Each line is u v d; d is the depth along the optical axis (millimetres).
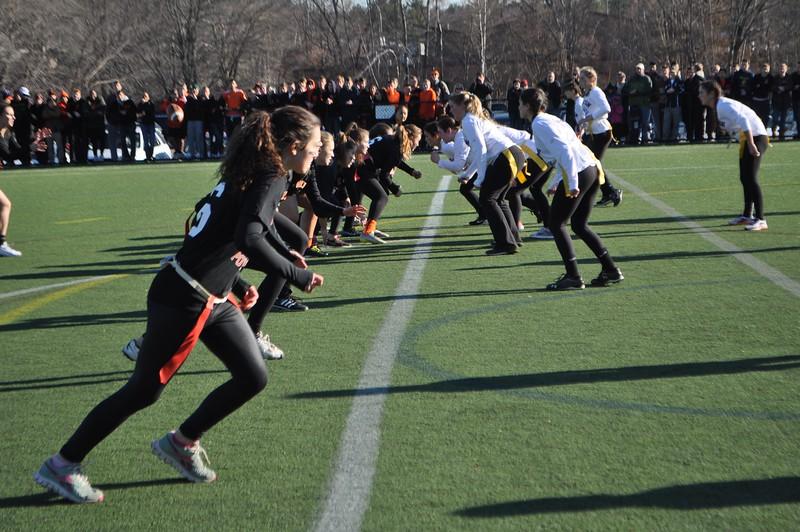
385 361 7145
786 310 8383
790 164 22953
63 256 13125
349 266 11586
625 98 31875
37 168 30625
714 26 61594
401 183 23000
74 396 6566
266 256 4504
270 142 4625
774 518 4352
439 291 9797
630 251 11828
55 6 57031
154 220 17031
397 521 4434
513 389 6352
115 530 4457
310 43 70438
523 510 4500
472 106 11805
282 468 5121
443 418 5820
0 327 8758
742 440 5324
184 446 4926
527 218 15906
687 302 8836
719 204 16203
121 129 32375
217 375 6953
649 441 5336
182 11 58344
